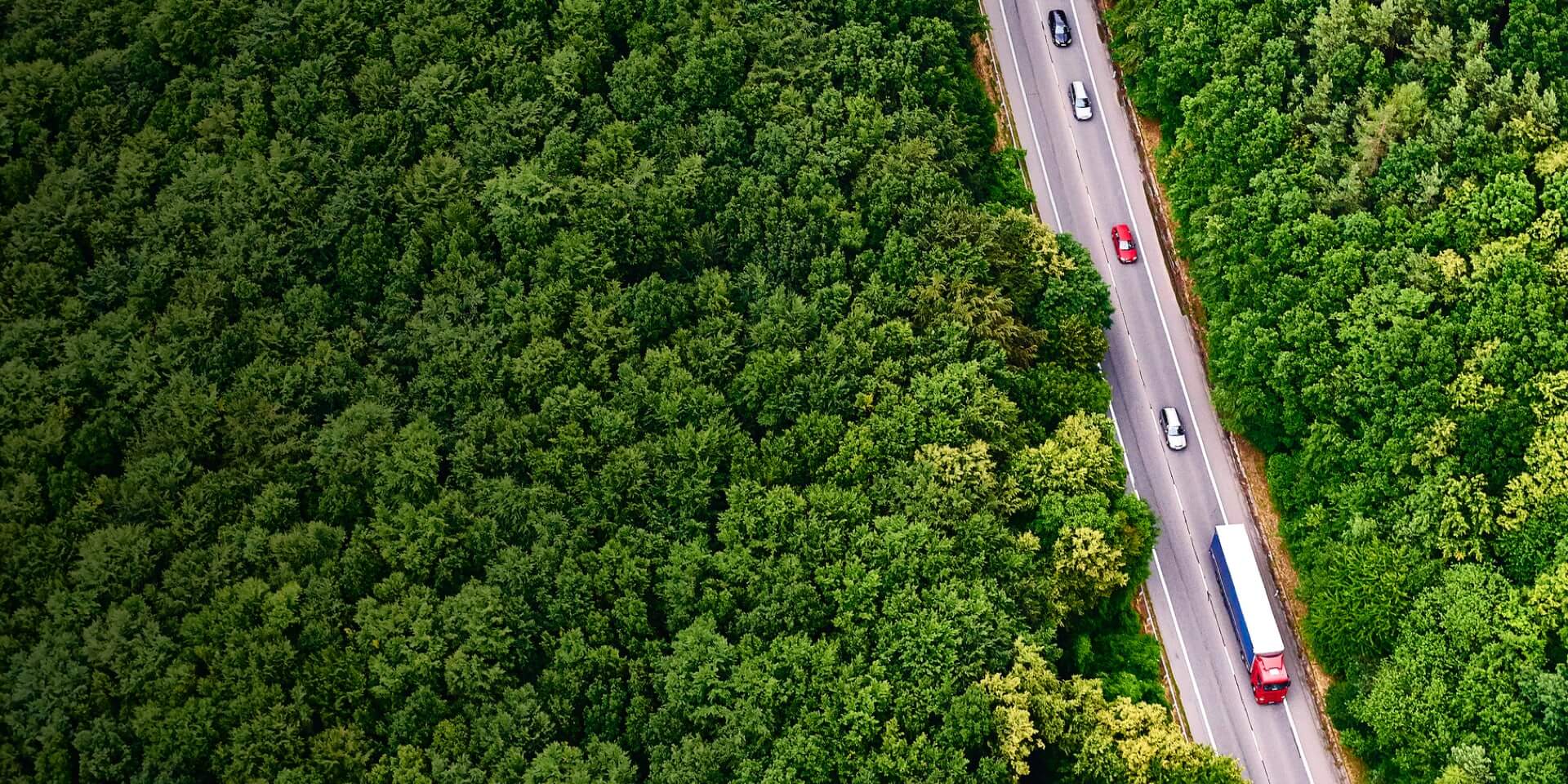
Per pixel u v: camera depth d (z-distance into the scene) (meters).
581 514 115.50
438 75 131.75
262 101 132.00
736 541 113.56
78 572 112.25
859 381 119.56
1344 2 127.50
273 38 133.75
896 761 104.50
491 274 125.25
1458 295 117.75
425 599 112.38
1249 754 114.88
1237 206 125.69
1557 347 112.44
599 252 124.56
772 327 121.25
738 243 126.88
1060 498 116.06
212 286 123.50
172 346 121.19
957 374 117.94
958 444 116.69
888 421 116.88
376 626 110.44
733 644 110.69
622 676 110.06
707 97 131.38
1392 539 113.00
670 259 125.62
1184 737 113.88
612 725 108.12
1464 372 114.50
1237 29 131.50
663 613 113.44
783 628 110.44
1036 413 122.56
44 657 109.25
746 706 106.44
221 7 134.38
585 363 121.81
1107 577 113.94
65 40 135.12
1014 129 142.12
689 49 131.62
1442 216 119.50
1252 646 114.31
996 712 106.62
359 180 127.56
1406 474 114.62
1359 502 115.38
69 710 108.00
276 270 125.25
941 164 129.88
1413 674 108.12
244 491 117.44
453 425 120.81
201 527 115.12
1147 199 137.12
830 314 122.88
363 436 118.56
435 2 135.62
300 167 129.25
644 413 119.38
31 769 107.25
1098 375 127.81
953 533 114.06
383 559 114.88
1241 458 124.75
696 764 104.25
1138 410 127.94
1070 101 142.50
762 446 117.75
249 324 123.12
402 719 107.94
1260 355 120.88
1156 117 139.12
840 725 106.38
